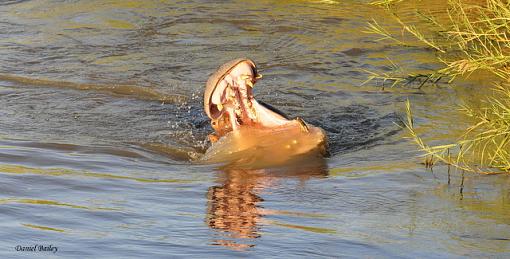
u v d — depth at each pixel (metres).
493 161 26.09
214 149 27.83
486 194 23.70
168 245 19.66
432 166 26.39
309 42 42.75
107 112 33.72
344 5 48.94
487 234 20.55
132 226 21.05
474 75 36.72
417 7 47.09
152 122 32.62
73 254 18.98
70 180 25.11
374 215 22.09
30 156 27.53
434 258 18.95
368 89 36.22
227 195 23.88
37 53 41.66
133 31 45.00
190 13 47.88
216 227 21.02
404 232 20.69
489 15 40.25
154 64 39.88
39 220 21.39
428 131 30.19
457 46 40.28
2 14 48.53
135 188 24.56
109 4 49.97
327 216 21.98
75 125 31.95
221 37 43.75
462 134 29.38
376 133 30.56
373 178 25.34
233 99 27.44
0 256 18.73
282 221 21.59
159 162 27.83
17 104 34.41
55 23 46.66
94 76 38.34
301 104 34.50
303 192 24.09
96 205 22.80
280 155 27.08
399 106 33.66
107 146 29.33
